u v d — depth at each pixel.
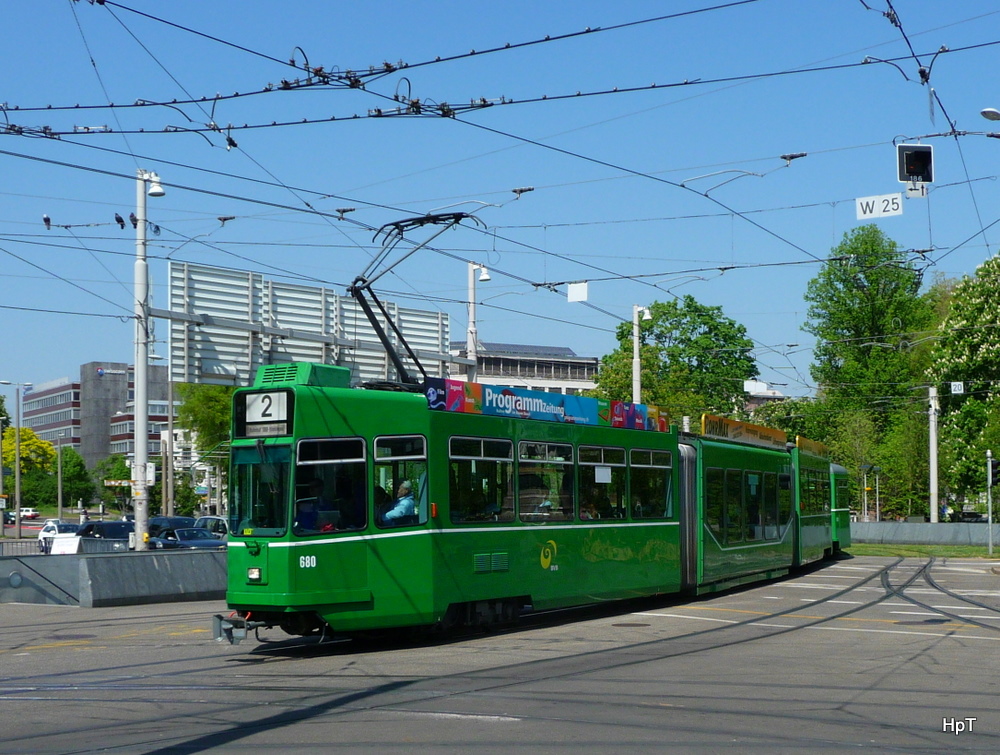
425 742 8.28
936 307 69.69
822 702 10.06
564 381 98.62
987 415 52.28
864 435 59.62
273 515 13.54
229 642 14.33
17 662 13.53
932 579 27.34
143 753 8.02
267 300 30.88
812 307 66.12
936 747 8.20
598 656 13.26
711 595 22.31
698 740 8.36
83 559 21.83
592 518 17.81
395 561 14.16
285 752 7.98
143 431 25.92
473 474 15.42
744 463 23.88
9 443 103.19
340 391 14.04
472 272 31.66
